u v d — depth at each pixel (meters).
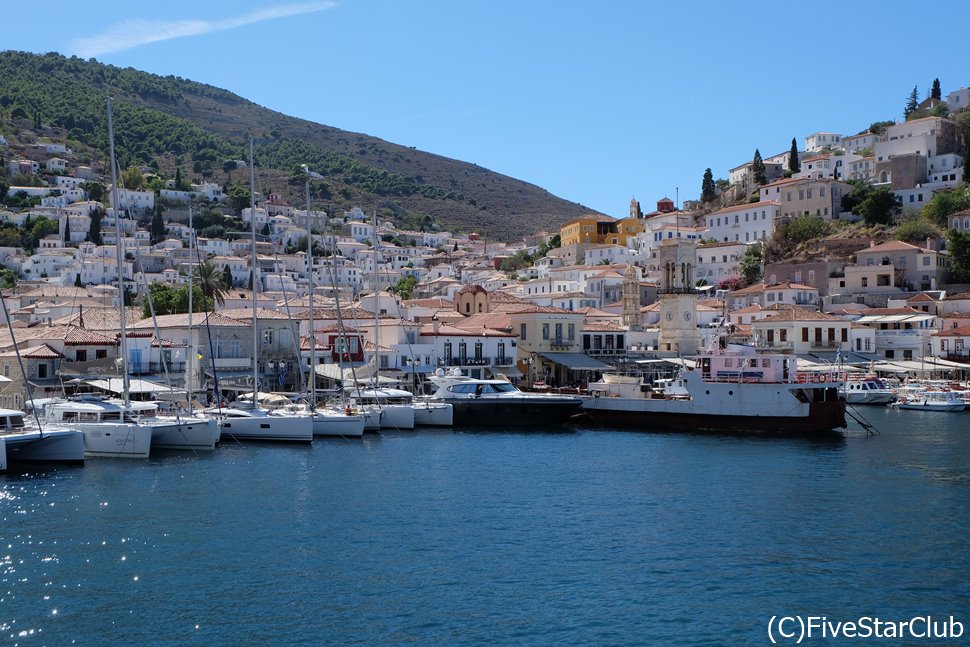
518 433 92.00
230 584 39.72
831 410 89.69
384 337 125.88
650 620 35.66
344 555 44.03
